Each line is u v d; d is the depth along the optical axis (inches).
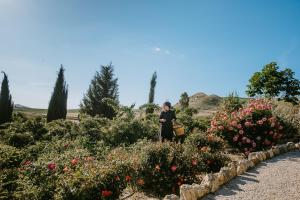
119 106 605.3
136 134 514.0
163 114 350.3
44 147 458.3
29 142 505.7
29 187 192.4
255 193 207.3
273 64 1294.3
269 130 361.1
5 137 518.0
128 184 241.8
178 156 248.7
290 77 1252.5
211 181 213.5
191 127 534.9
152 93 1237.7
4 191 190.2
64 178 199.2
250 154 295.9
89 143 462.3
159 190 235.3
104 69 1135.0
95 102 1106.1
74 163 235.5
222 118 380.5
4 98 1061.8
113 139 493.7
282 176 244.4
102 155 362.9
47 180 200.7
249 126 358.6
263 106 381.4
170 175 237.1
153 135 527.5
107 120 592.7
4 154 271.4
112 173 208.5
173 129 352.2
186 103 1011.9
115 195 205.0
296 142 398.3
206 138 321.4
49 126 598.9
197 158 268.1
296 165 277.4
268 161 293.0
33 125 582.9
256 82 1316.4
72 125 561.6
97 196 192.2
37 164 219.6
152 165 241.1
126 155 265.4
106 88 1114.7
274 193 207.8
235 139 350.6
